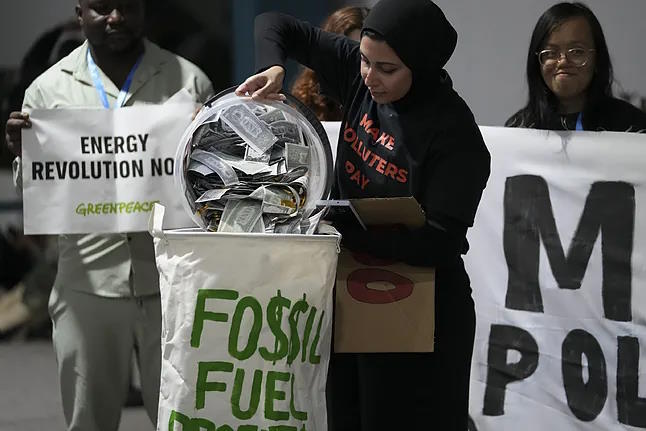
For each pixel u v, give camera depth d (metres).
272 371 6.65
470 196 7.22
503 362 10.03
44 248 20.50
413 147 7.29
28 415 14.10
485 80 13.48
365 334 7.38
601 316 9.48
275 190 7.07
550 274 9.73
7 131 9.53
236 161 7.18
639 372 9.30
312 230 7.08
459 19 13.77
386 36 6.97
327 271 6.73
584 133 9.47
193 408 6.65
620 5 12.12
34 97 9.91
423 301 7.34
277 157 7.23
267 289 6.61
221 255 6.56
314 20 18.34
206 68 21.41
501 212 9.95
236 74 19.47
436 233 7.16
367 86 7.38
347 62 7.96
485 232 10.04
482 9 13.42
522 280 9.88
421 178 7.30
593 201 9.47
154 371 9.86
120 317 9.72
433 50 7.11
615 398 9.42
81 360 9.70
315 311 6.74
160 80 9.84
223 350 6.61
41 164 9.45
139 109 9.48
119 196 9.49
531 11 12.74
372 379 7.65
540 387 9.83
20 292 19.55
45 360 17.64
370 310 7.38
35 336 19.28
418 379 7.60
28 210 9.46
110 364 9.83
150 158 9.47
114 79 9.80
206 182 7.21
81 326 9.68
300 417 6.78
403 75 7.13
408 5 7.00
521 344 9.93
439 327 7.59
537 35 9.50
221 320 6.59
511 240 9.92
